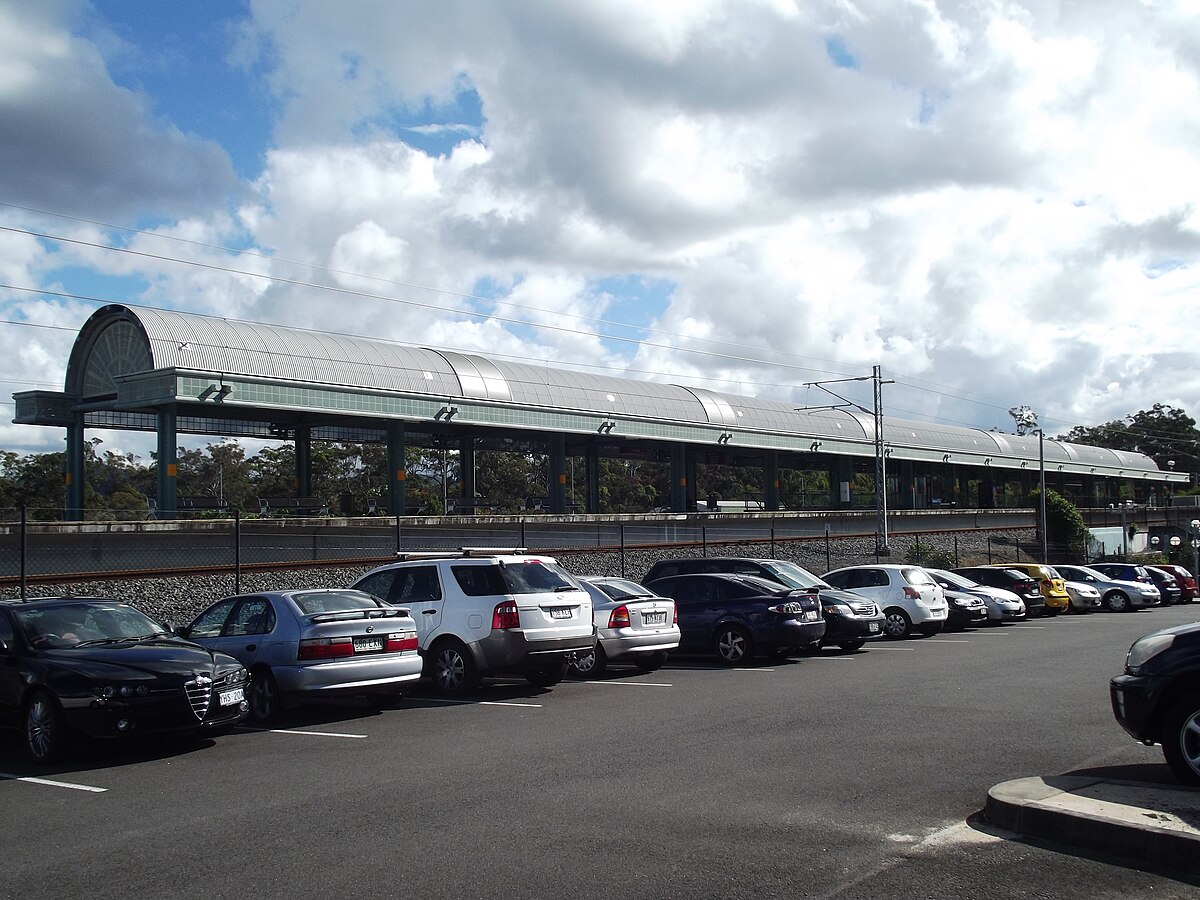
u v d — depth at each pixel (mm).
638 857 6285
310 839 6906
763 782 8234
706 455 60781
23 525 17703
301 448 40406
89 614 11430
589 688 14883
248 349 32312
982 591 28062
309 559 26953
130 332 32094
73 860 6598
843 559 42656
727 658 17969
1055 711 11664
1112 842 6191
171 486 31266
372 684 12305
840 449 59469
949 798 7625
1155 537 63312
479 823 7176
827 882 5766
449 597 14188
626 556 33625
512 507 54062
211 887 5957
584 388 45250
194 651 10773
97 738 9625
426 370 38125
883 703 12500
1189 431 138250
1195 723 7434
